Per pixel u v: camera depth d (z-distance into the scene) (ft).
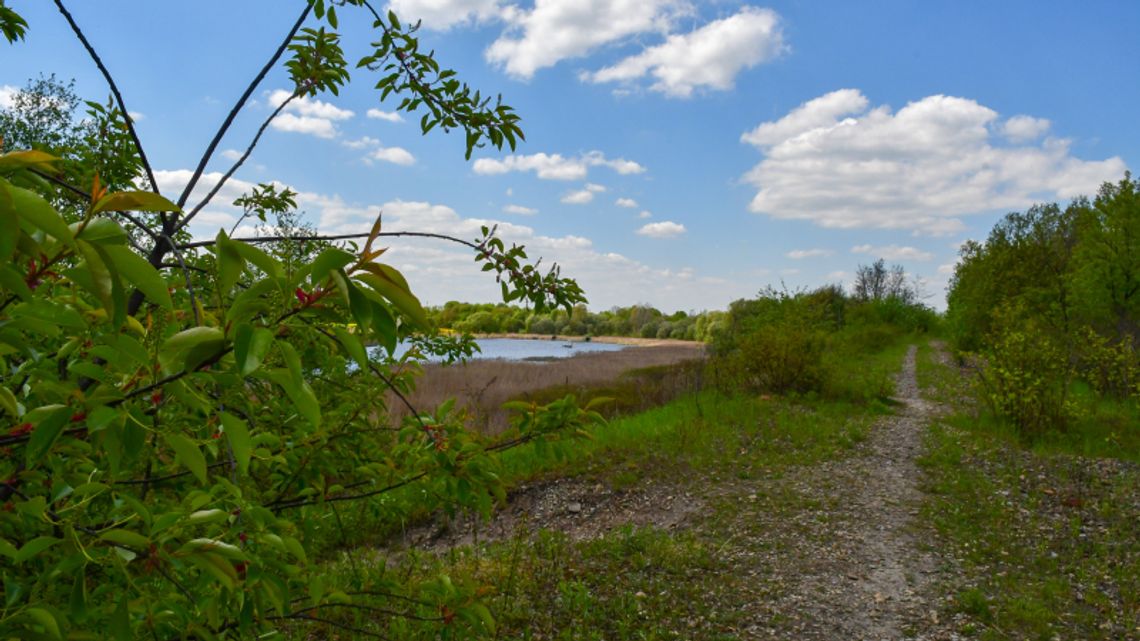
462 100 8.62
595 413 7.11
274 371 2.83
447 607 6.86
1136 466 27.68
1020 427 34.65
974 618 15.88
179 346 2.77
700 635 15.29
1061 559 19.19
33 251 2.54
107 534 3.68
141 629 5.12
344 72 8.86
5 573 4.34
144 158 6.65
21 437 3.94
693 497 25.50
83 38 6.41
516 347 196.75
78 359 5.23
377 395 8.88
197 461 3.20
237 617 5.85
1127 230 54.85
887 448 32.37
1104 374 43.62
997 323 56.24
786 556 19.94
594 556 19.84
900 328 133.80
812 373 45.91
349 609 10.36
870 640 15.02
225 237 2.69
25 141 25.45
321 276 2.61
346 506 11.10
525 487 26.68
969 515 23.00
